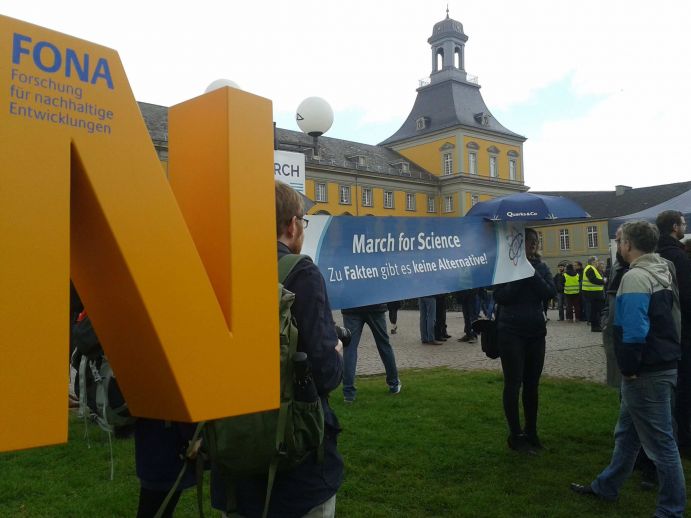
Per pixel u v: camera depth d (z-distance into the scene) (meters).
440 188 70.38
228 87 1.66
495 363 9.90
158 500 2.73
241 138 1.69
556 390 7.53
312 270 2.14
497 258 5.55
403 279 5.14
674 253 4.99
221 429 1.93
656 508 3.85
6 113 1.21
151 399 1.70
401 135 75.56
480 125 71.56
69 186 1.32
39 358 1.25
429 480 4.48
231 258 1.65
